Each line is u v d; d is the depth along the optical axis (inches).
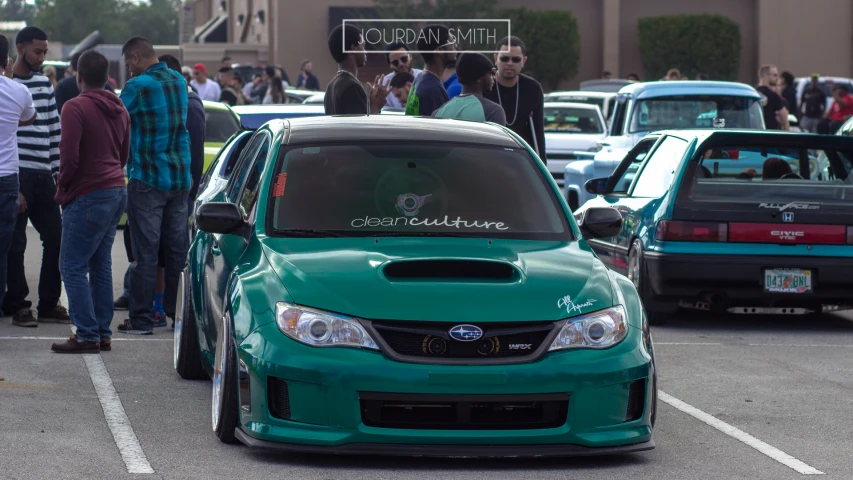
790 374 393.7
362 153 321.4
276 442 264.7
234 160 403.2
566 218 315.3
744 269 473.4
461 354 260.7
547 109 1178.0
